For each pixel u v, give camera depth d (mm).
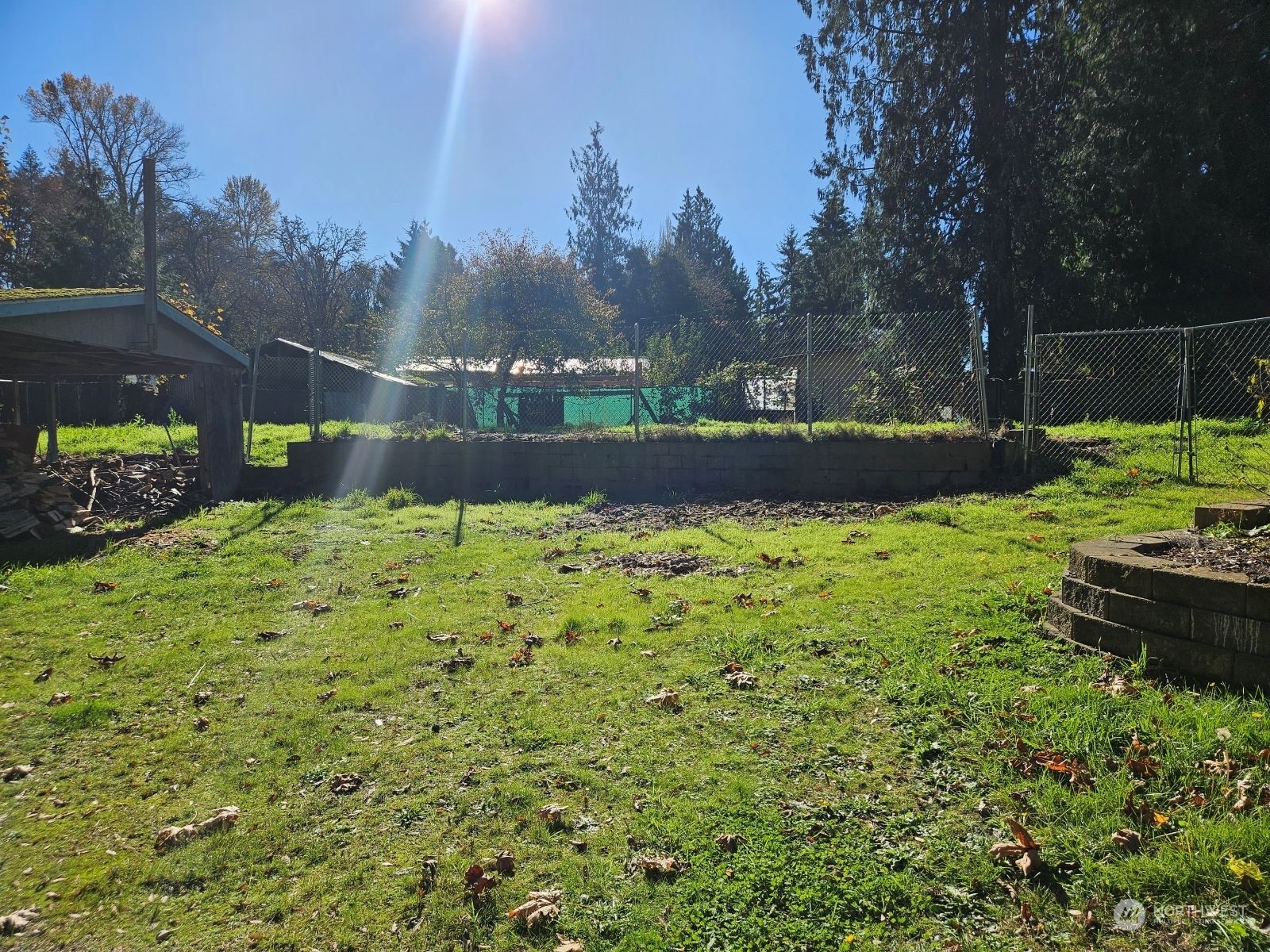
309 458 10969
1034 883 2307
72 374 11078
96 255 28906
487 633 4781
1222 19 16578
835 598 4875
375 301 41719
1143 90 16891
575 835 2688
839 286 22219
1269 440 8992
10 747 3543
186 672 4363
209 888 2543
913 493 8859
